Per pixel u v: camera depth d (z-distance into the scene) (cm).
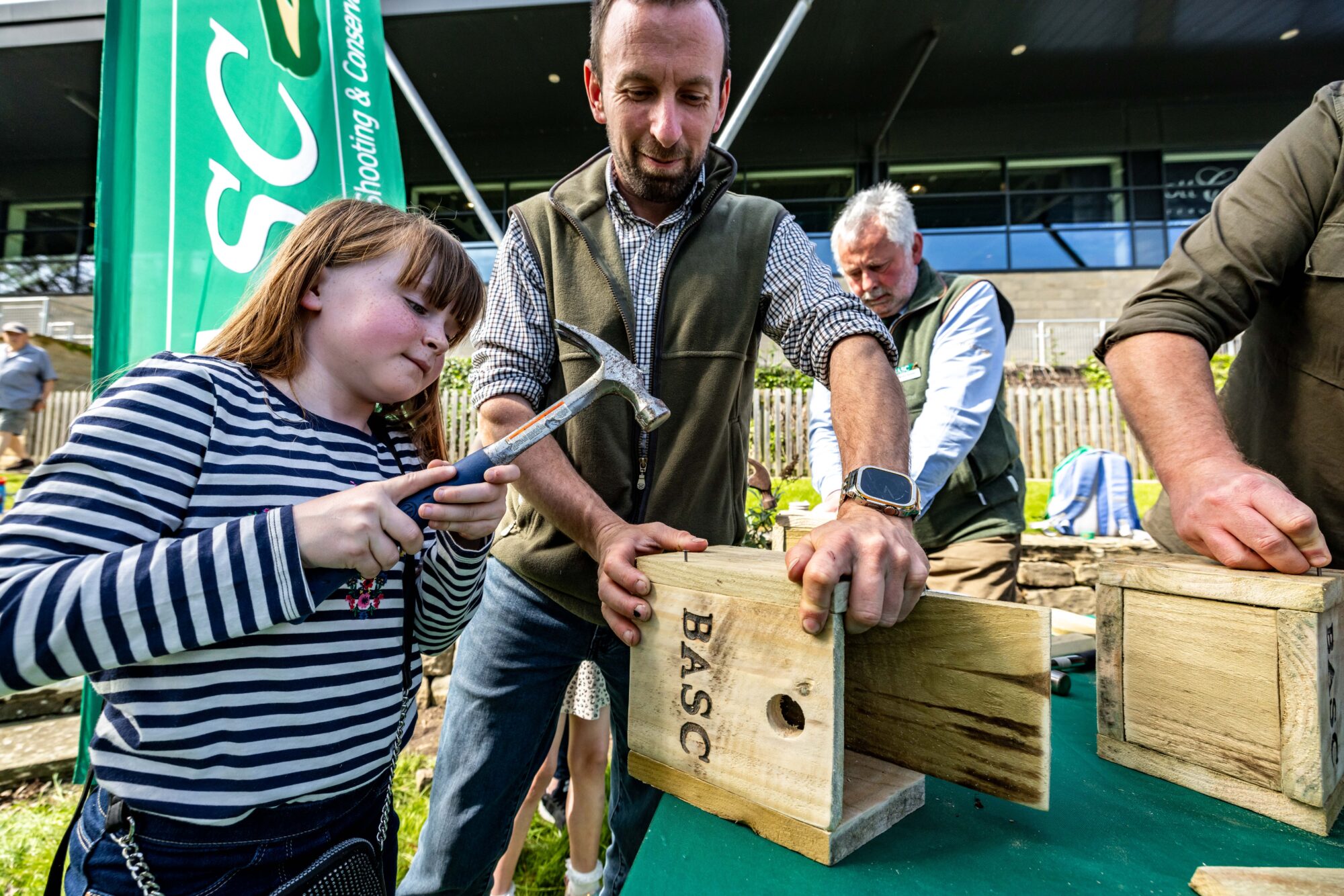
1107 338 121
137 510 77
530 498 124
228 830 84
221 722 83
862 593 75
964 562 224
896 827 82
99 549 74
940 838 79
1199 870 70
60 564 70
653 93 122
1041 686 76
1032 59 939
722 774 85
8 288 1099
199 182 210
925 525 232
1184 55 938
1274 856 76
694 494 139
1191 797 90
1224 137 1037
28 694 327
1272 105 1033
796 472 645
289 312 100
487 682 144
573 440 138
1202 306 113
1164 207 1032
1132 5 834
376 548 80
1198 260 116
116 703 81
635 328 137
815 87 986
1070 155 1048
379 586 102
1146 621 97
